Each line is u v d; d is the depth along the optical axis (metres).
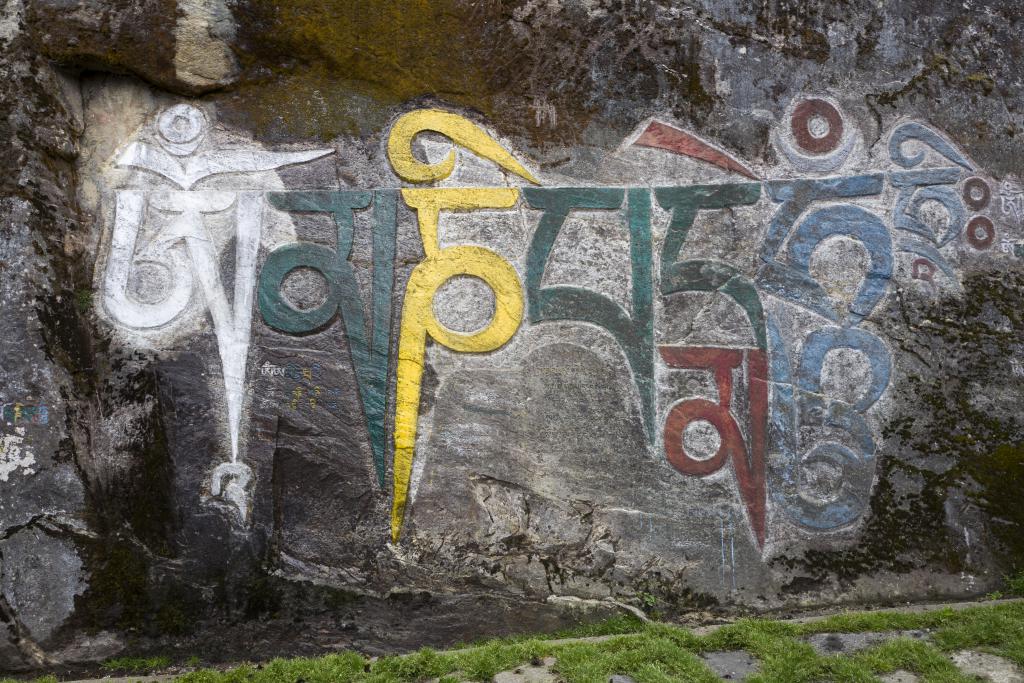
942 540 3.79
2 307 3.21
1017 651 2.98
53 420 3.21
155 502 3.28
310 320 3.51
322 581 3.35
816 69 4.09
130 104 3.54
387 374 3.54
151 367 3.38
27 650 3.05
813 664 2.95
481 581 3.47
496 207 3.73
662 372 3.75
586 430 3.65
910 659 2.97
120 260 3.44
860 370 3.89
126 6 3.44
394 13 3.70
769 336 3.85
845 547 3.73
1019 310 4.11
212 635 3.23
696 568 3.62
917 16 4.23
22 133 3.31
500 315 3.67
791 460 3.77
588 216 3.80
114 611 3.15
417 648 3.35
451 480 3.53
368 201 3.63
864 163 4.07
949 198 4.13
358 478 3.46
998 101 4.26
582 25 3.90
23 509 3.14
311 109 3.63
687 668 2.92
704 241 3.87
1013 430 3.96
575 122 3.85
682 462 3.70
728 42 4.02
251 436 3.40
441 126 3.72
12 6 3.37
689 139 3.93
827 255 3.96
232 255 3.51
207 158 3.55
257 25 3.55
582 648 3.08
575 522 3.58
